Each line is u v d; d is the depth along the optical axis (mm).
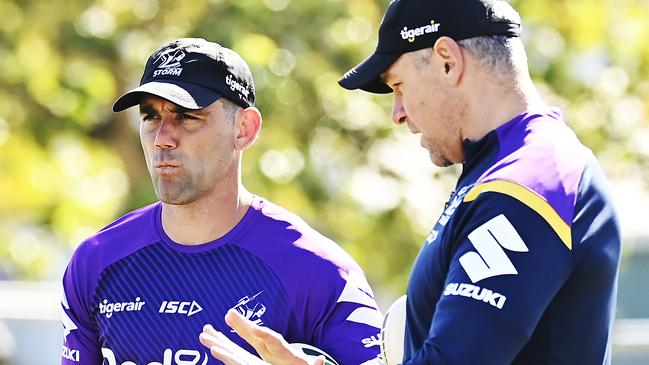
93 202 29047
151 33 28375
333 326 11375
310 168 28281
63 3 28203
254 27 27750
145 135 11461
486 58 9078
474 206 8656
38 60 28172
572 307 8617
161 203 12109
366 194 29812
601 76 29719
